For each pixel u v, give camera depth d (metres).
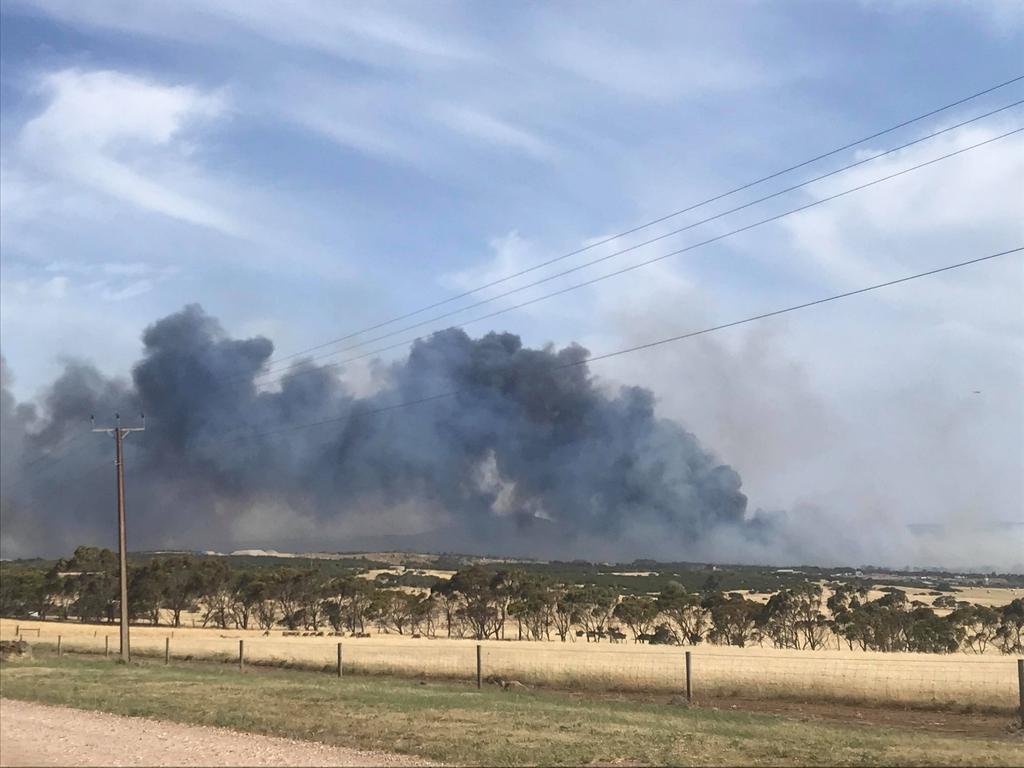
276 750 16.67
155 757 15.67
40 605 123.38
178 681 32.16
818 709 30.94
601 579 178.62
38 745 17.11
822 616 90.94
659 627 95.56
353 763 15.34
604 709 24.62
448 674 42.97
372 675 44.12
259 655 54.09
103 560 130.38
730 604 94.75
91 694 27.09
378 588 113.31
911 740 18.45
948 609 127.94
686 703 28.08
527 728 19.73
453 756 16.20
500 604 103.44
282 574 113.88
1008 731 22.27
